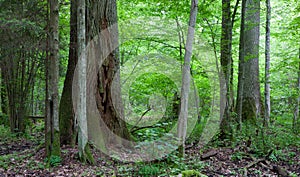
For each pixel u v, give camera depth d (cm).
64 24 947
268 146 625
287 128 813
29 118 1158
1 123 1137
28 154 637
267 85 846
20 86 965
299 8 916
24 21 620
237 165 569
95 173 501
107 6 729
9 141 862
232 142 711
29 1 711
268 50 834
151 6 950
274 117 898
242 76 764
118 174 498
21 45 751
